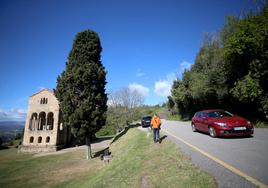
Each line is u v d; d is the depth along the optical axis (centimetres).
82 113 2406
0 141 5350
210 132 1195
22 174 2195
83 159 2603
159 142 1234
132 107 5497
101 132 6022
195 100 3525
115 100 5525
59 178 1817
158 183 605
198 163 685
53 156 3144
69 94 2502
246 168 587
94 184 902
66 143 4316
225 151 809
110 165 1293
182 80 3928
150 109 7362
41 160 2892
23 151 3816
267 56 1647
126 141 2027
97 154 2773
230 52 1820
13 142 6059
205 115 1314
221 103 2669
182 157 787
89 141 2588
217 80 2400
